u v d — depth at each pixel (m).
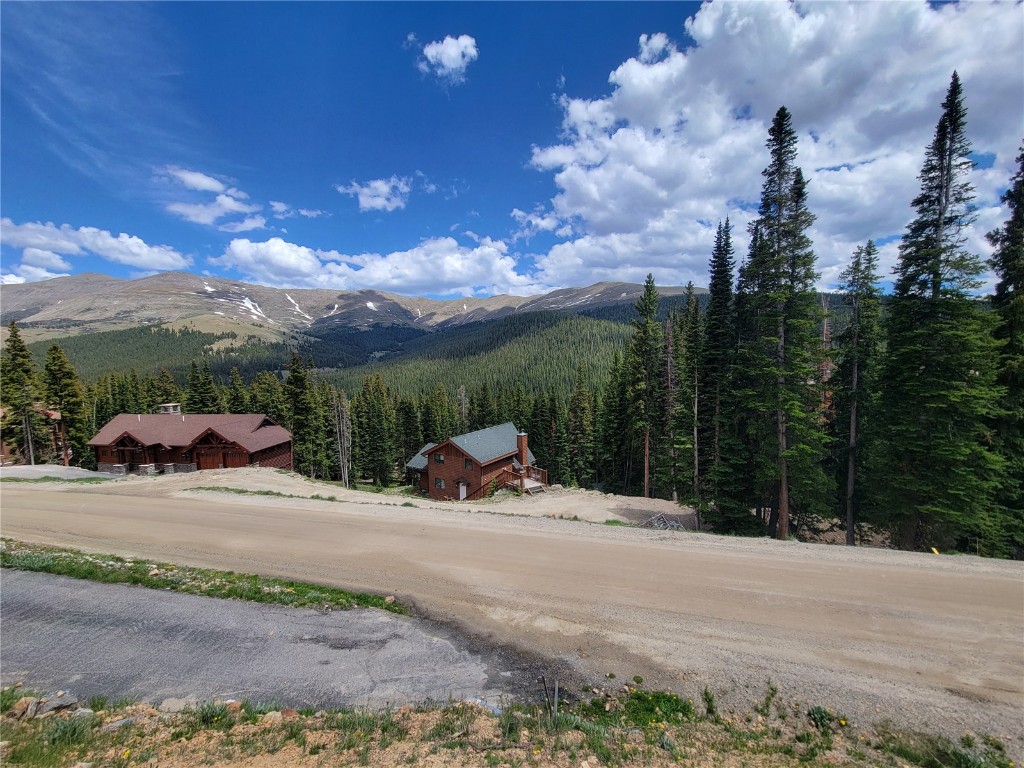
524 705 8.14
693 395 28.86
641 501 32.16
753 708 8.02
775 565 13.64
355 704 8.19
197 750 6.47
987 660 8.98
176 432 42.62
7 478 31.30
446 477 41.97
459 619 11.05
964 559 13.76
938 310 19.05
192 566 14.16
